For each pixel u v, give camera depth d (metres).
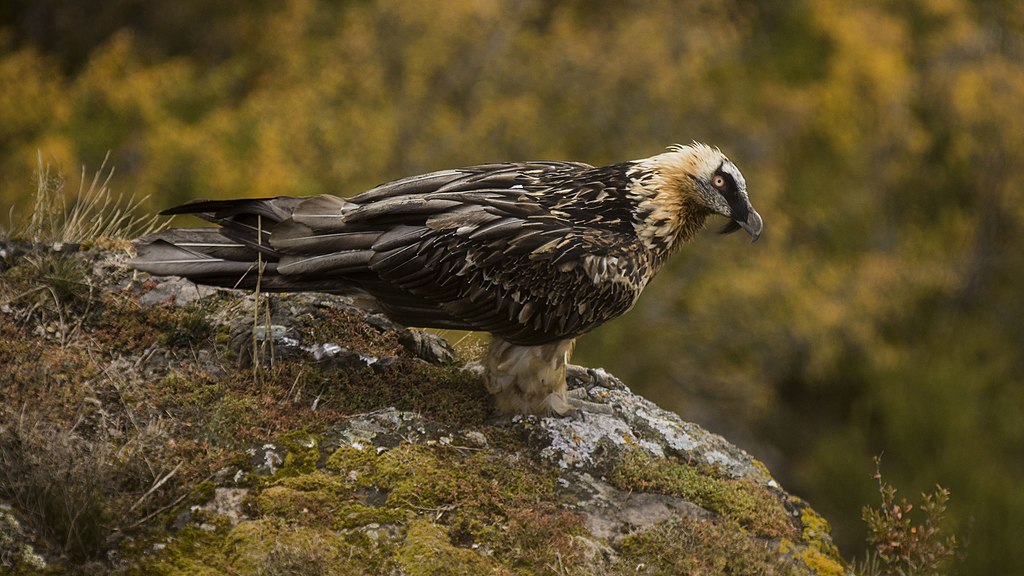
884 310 24.34
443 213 6.25
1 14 28.20
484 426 6.39
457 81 23.64
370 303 6.55
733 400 23.16
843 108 27.45
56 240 7.11
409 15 22.81
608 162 23.30
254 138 21.98
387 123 21.83
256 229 6.33
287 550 5.17
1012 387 21.00
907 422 18.42
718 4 26.95
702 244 23.12
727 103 24.89
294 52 24.33
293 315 6.89
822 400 22.80
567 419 6.54
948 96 28.97
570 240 6.33
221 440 5.83
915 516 15.98
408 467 5.84
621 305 6.57
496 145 22.58
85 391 5.95
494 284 6.27
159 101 23.59
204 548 5.27
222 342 6.54
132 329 6.44
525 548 5.56
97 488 5.28
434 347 7.19
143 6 27.67
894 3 30.73
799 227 26.86
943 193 28.41
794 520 6.35
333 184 21.44
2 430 5.52
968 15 30.84
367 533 5.46
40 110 23.44
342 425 6.09
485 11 23.23
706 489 6.22
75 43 28.19
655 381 23.12
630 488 6.14
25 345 6.14
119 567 5.09
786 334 22.80
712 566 5.68
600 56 23.44
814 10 29.55
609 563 5.59
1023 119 28.03
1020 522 15.85
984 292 26.81
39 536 5.11
